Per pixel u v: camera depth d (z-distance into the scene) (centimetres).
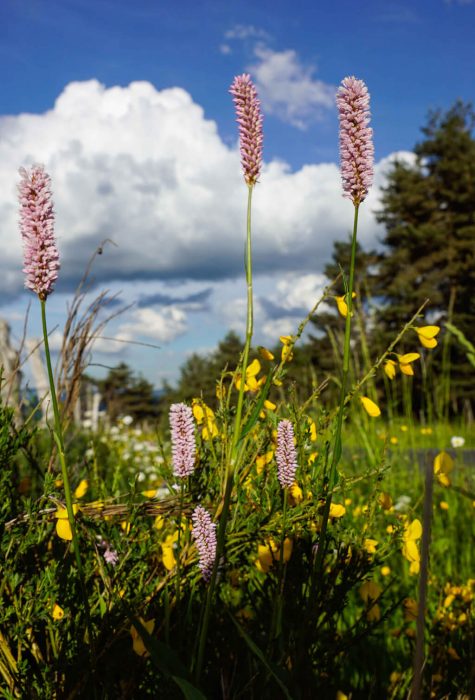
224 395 49
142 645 39
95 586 47
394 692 51
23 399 55
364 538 47
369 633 47
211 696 42
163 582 45
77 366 60
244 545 47
